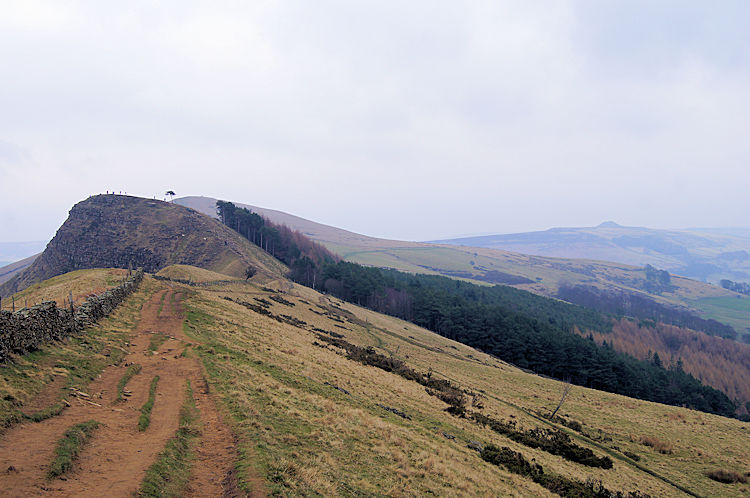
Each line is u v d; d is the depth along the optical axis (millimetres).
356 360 44719
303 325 66500
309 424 17938
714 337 182500
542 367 117438
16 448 10828
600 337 169250
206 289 72250
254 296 80625
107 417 14539
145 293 51688
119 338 27531
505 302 194125
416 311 144000
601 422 52312
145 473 10836
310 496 11469
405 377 45031
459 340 132625
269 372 25531
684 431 51156
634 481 30344
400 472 16109
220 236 181750
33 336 18703
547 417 49656
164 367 22547
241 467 12062
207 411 16750
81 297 33438
